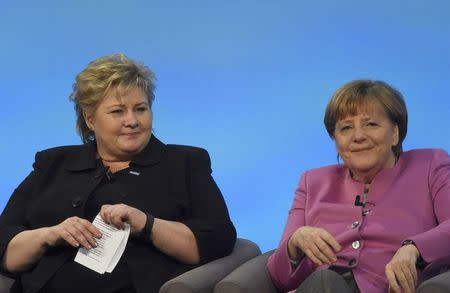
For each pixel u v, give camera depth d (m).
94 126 10.98
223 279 9.77
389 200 10.06
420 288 8.77
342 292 8.64
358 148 10.08
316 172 10.87
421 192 10.09
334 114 10.20
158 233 10.27
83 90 10.80
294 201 10.82
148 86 10.99
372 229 9.92
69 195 10.84
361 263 9.80
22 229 10.84
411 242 9.27
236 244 11.35
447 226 9.48
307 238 9.33
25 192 11.25
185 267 10.55
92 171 11.04
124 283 10.30
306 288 8.68
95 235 10.21
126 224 10.27
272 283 10.11
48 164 11.26
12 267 10.70
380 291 9.58
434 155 10.39
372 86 10.15
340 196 10.48
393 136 10.20
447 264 9.73
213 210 10.80
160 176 10.91
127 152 10.91
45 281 10.39
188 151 11.23
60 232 10.20
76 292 10.32
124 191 10.76
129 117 10.73
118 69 10.77
